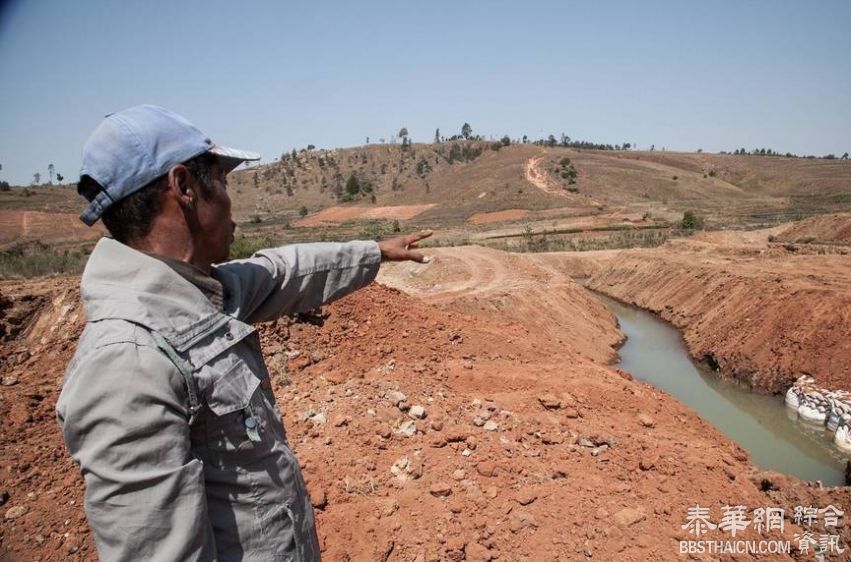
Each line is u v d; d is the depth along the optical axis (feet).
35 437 19.20
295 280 7.15
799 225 126.31
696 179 379.35
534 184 341.21
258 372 6.03
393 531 15.94
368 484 17.81
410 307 37.19
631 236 165.99
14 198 272.10
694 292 77.82
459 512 16.94
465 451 20.11
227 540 5.40
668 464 21.26
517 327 42.22
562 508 17.40
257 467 5.61
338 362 27.81
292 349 27.86
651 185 344.69
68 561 14.38
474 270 80.84
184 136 5.58
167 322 5.01
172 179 5.40
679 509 18.49
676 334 72.79
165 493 4.59
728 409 48.08
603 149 601.62
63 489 16.67
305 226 278.67
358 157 537.65
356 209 347.77
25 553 14.58
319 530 15.61
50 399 21.52
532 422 23.70
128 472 4.50
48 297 30.94
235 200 463.01
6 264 61.77
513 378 29.68
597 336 66.13
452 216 293.64
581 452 21.66
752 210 255.70
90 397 4.47
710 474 21.25
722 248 98.94
